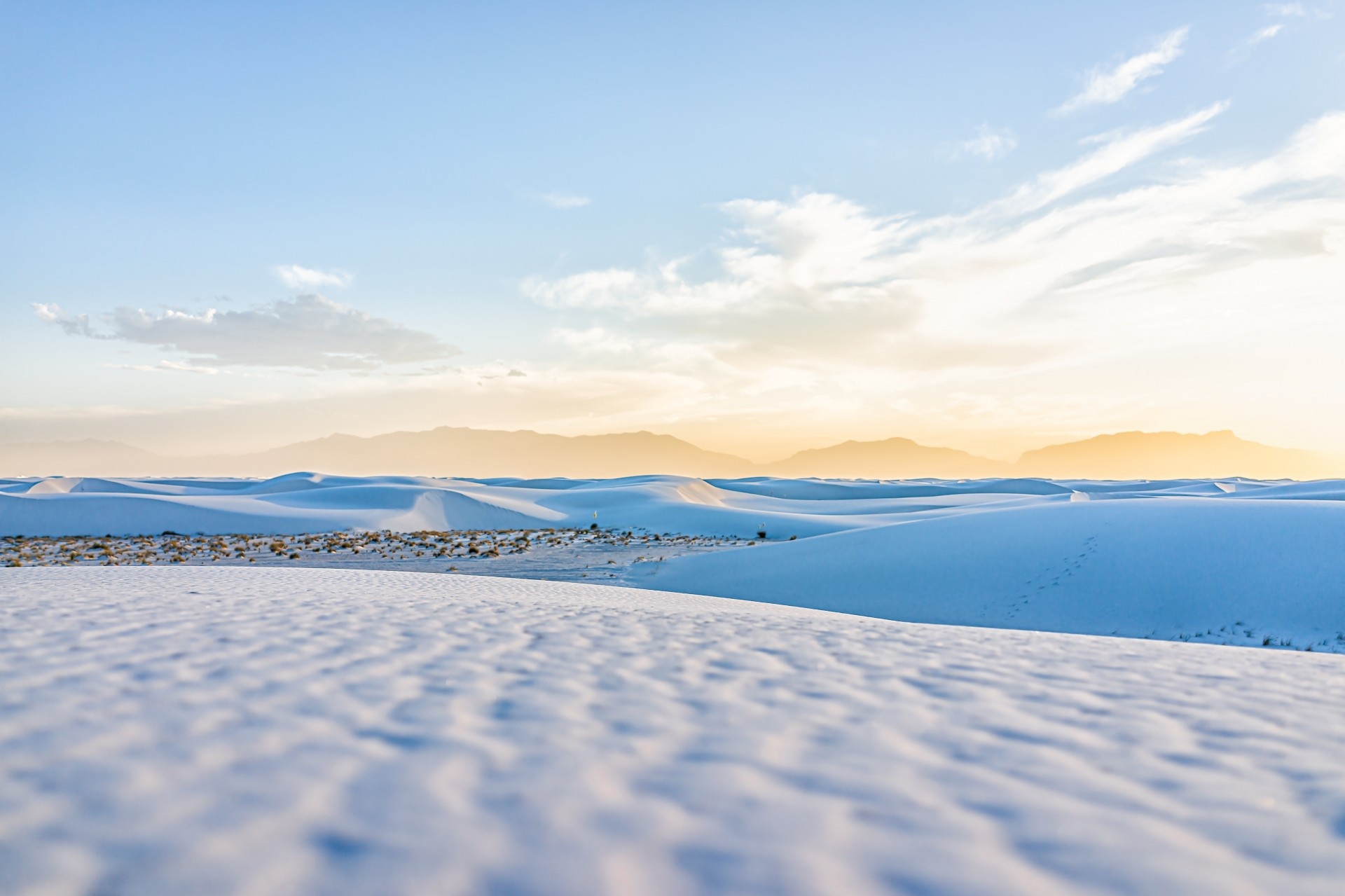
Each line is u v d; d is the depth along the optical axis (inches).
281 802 108.2
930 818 105.9
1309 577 639.8
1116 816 106.7
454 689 172.1
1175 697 173.6
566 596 508.7
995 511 1085.8
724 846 97.3
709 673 193.9
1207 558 712.4
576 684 179.2
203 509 2033.7
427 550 1421.0
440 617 279.7
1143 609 657.0
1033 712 159.2
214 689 166.7
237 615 271.6
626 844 97.7
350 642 222.7
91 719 143.6
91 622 250.1
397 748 131.5
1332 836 99.7
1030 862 93.3
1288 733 145.9
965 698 170.4
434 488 2669.8
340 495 2427.4
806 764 127.0
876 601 793.6
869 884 88.1
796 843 98.1
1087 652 237.1
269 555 1314.0
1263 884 87.7
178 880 86.7
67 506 1937.7
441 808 107.2
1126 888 86.9
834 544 1056.8
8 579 423.8
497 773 121.0
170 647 210.2
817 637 256.7
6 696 157.9
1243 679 195.5
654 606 445.7
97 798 108.0
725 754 131.0
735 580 962.1
